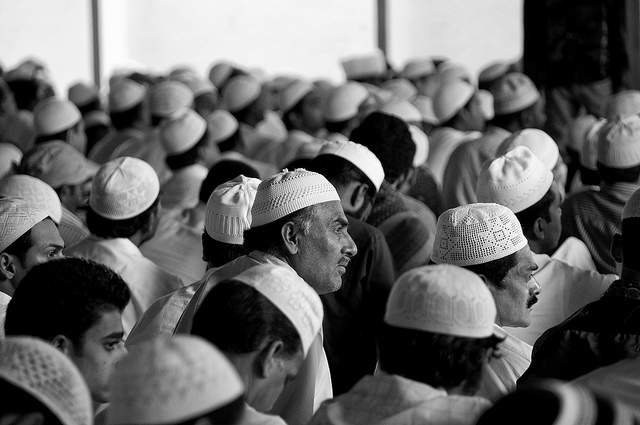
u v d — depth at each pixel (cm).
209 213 414
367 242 455
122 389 217
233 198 411
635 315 342
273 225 379
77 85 1203
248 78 1030
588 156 640
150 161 888
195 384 213
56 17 1639
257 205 383
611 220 544
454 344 279
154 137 898
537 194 464
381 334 288
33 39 1645
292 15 1588
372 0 1560
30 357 233
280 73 1598
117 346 307
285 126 1097
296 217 378
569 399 206
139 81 1206
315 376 349
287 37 1593
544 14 970
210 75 1265
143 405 213
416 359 280
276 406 346
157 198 487
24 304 302
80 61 1642
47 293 301
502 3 1495
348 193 473
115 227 478
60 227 583
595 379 315
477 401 276
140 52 1639
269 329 289
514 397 211
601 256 547
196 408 212
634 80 1165
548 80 975
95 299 302
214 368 216
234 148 883
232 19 1606
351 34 1573
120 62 1639
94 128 1122
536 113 795
